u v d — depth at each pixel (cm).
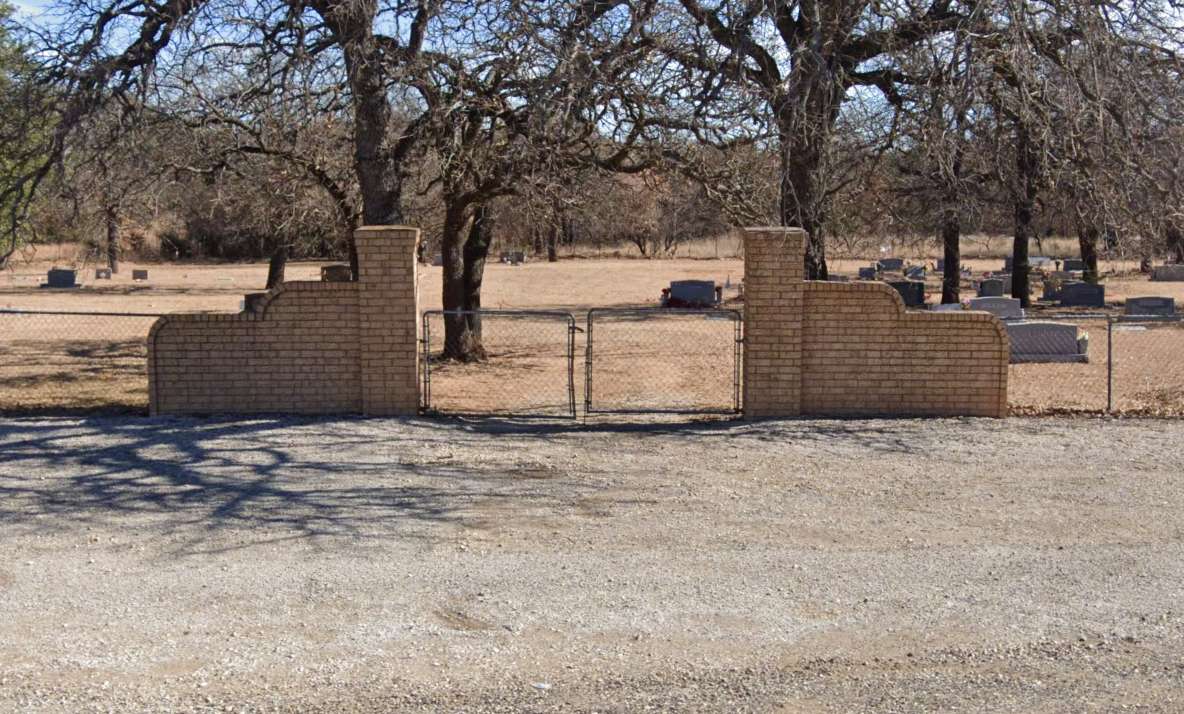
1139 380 1792
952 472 1010
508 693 550
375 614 651
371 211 1580
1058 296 3756
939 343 1271
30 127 1477
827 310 1267
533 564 742
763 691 553
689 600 676
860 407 1279
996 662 589
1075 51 1335
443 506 888
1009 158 1455
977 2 1288
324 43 1513
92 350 2331
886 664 586
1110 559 756
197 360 1261
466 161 1692
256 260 6206
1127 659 593
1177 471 1012
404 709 532
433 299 3631
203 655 593
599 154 1702
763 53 1452
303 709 532
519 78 1497
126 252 5953
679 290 3584
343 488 943
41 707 532
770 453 1092
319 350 1263
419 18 1552
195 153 1619
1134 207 1369
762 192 1591
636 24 1358
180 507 880
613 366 2039
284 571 725
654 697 545
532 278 5319
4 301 3750
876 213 2347
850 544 790
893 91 1512
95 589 691
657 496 924
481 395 1620
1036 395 1609
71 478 971
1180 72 1364
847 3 1386
